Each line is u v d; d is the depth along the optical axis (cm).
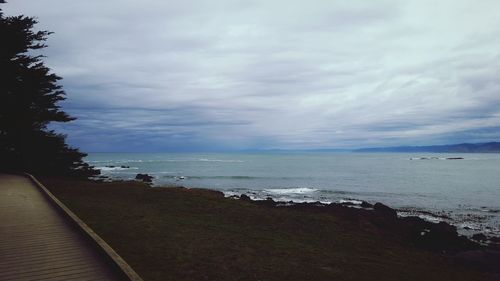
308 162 15812
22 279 658
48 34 2827
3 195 1573
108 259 754
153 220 1515
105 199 2016
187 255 1038
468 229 2730
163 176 7169
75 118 3281
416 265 1315
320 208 2733
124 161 14975
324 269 1053
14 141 2942
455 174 8806
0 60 2498
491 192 5138
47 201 1450
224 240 1279
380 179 7212
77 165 3653
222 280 862
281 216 1908
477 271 1418
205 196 2406
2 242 880
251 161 16388
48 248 839
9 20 2573
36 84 2791
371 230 1906
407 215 3278
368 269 1125
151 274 855
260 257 1100
